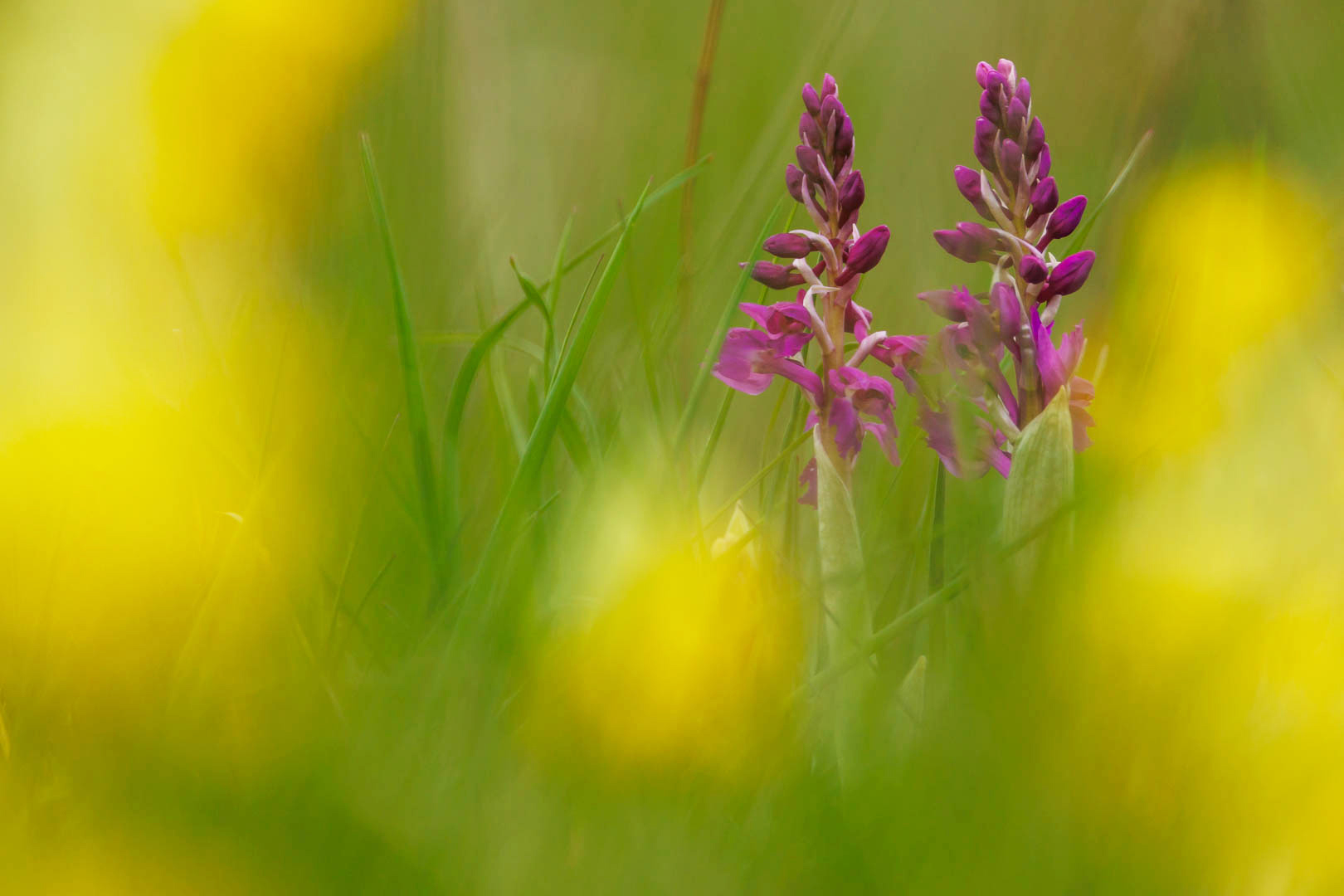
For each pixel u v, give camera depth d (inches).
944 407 71.0
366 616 71.0
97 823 67.5
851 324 71.6
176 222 77.8
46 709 68.7
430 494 71.0
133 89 78.5
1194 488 69.2
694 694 68.6
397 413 72.9
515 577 69.8
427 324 77.3
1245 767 67.6
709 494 74.5
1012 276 71.1
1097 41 79.0
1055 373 70.7
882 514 72.6
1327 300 72.6
